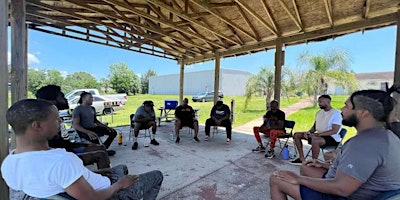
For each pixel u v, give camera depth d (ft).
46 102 3.48
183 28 15.51
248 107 34.91
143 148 13.32
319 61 29.76
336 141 9.91
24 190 3.23
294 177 4.36
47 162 3.17
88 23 15.76
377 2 11.34
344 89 31.19
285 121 13.41
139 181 4.83
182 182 8.40
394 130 5.13
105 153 7.54
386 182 3.62
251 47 18.93
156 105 45.14
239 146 14.23
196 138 15.58
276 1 12.81
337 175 3.87
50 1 12.52
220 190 7.76
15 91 8.34
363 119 3.99
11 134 9.87
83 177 3.43
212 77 70.90
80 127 10.62
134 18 16.28
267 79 30.94
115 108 33.63
